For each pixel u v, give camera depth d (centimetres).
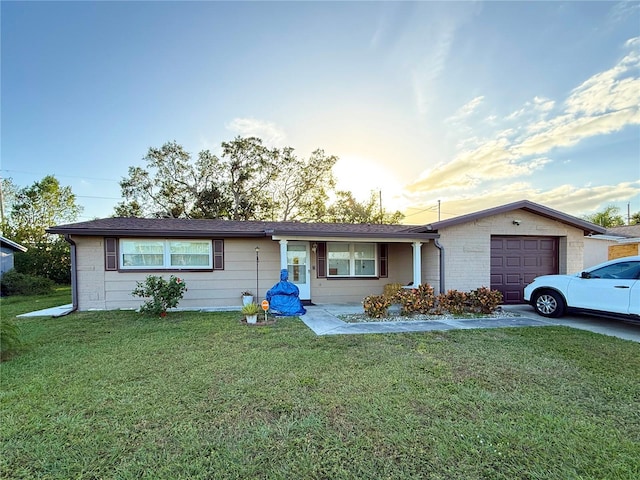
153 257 942
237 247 992
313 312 865
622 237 1528
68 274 1988
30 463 228
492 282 966
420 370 411
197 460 231
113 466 225
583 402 321
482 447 245
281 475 215
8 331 470
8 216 2450
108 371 408
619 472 217
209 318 770
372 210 2989
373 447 246
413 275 997
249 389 353
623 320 716
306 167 2745
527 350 497
